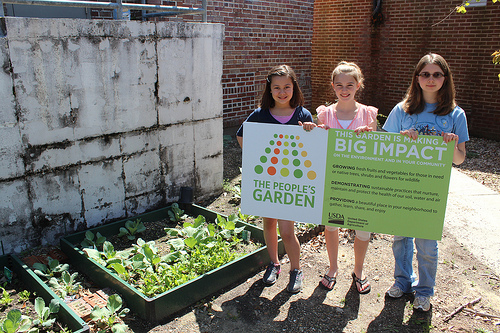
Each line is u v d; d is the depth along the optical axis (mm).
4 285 3369
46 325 2793
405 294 3365
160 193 4801
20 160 3609
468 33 9531
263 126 2967
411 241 3238
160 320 3002
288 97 3004
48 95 3660
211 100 5078
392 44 10914
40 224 3859
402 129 2990
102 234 4188
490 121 9586
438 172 2738
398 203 2865
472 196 5730
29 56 3479
